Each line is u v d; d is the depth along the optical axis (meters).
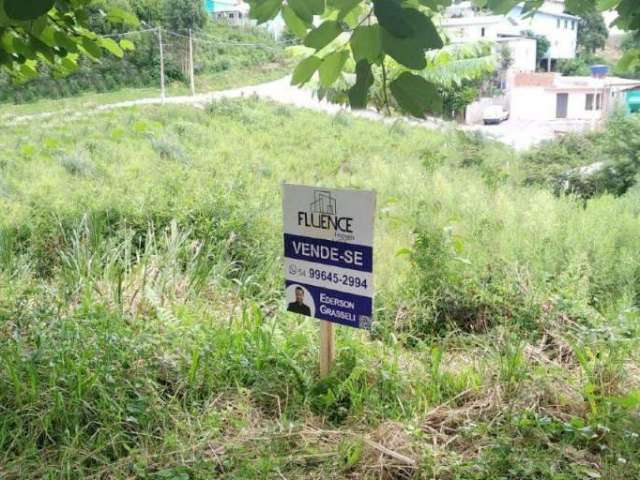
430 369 2.72
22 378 2.44
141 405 2.30
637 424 2.22
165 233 4.71
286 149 11.68
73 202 5.60
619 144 8.10
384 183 7.54
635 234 5.00
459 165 9.75
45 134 11.43
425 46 1.21
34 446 2.08
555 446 2.11
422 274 3.85
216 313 3.49
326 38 1.35
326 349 2.62
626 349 2.90
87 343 2.66
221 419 2.29
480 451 2.08
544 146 9.58
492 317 3.53
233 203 5.31
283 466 2.03
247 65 25.06
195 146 11.22
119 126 12.34
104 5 2.95
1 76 20.33
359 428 2.29
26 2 1.21
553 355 3.06
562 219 5.26
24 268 3.96
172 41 23.23
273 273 4.42
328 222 2.48
